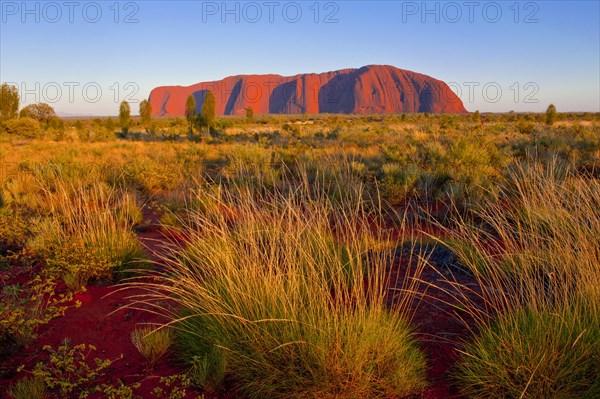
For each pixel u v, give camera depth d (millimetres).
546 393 2729
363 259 4871
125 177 11797
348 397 2848
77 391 3025
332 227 6211
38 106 51906
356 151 17125
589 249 3840
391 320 3373
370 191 8930
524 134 24438
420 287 4336
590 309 3117
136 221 7715
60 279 4902
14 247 6047
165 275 4801
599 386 2736
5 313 3607
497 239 5406
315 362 2957
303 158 13820
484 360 2920
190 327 3568
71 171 11969
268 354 3066
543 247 4129
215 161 16062
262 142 26172
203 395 2875
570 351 2818
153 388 3041
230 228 5660
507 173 9359
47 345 3355
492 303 3646
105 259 4852
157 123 66438
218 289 3855
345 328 3139
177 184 11133
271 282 3553
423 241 5590
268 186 9422
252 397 2916
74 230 5859
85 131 38750
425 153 13750
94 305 4336
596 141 14445
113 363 3357
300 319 3260
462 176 9555
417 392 2898
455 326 3643
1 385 3076
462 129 32688
